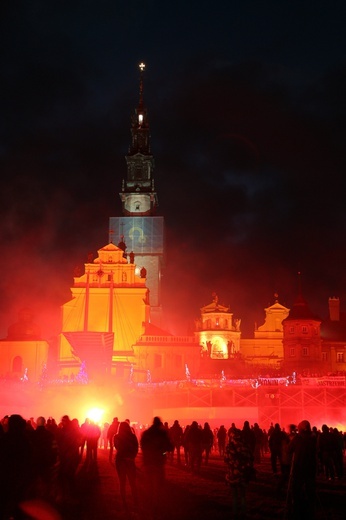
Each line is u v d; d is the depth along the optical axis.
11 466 14.24
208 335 134.12
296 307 121.81
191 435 33.22
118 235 146.12
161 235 145.88
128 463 21.03
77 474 31.20
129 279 115.06
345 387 81.75
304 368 116.38
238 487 19.97
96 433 33.25
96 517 19.66
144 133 161.00
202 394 85.50
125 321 112.50
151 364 104.19
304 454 18.08
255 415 83.19
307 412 82.56
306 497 18.03
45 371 99.38
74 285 114.81
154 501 19.66
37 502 15.56
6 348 110.06
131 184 155.38
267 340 136.50
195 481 30.05
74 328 112.56
